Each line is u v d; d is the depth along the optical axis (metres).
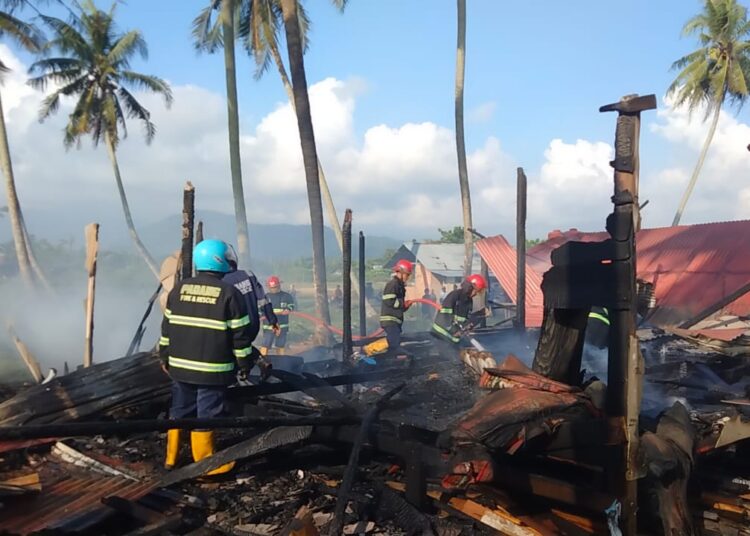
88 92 34.75
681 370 7.42
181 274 7.25
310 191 16.06
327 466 4.84
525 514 3.79
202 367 4.71
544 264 16.45
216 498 4.24
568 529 3.60
